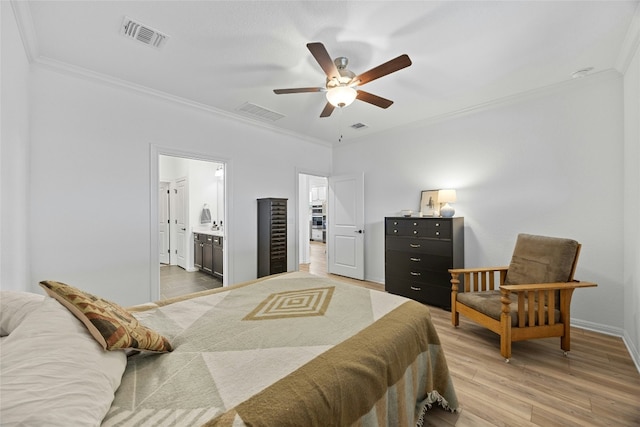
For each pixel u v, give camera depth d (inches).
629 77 90.7
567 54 90.1
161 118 121.0
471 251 138.5
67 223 98.2
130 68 98.5
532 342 96.4
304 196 262.1
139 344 39.5
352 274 192.5
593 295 105.3
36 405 22.5
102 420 28.7
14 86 70.4
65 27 76.2
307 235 264.5
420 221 139.1
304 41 82.9
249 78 105.6
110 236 107.5
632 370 78.8
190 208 221.8
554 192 114.4
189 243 221.8
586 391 69.9
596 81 104.1
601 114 103.6
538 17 72.9
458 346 93.8
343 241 198.5
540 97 117.5
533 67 98.0
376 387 43.4
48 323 33.5
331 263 206.8
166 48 86.5
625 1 67.4
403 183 168.1
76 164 99.8
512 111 125.6
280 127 167.6
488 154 133.0
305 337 50.0
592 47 86.4
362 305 66.6
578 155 108.7
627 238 94.5
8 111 65.8
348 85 85.0
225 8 69.5
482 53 89.4
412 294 142.1
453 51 88.1
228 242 147.6
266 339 49.3
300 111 140.8
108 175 106.9
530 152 120.5
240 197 152.3
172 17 72.8
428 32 78.8
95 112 103.7
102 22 74.4
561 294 87.6
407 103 130.3
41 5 67.7
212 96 122.8
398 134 170.1
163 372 39.2
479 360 85.0
